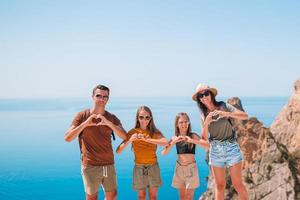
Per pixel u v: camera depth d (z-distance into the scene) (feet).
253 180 42.16
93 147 22.34
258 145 43.62
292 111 42.52
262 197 40.45
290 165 40.29
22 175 137.18
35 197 108.37
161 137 25.03
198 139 26.25
